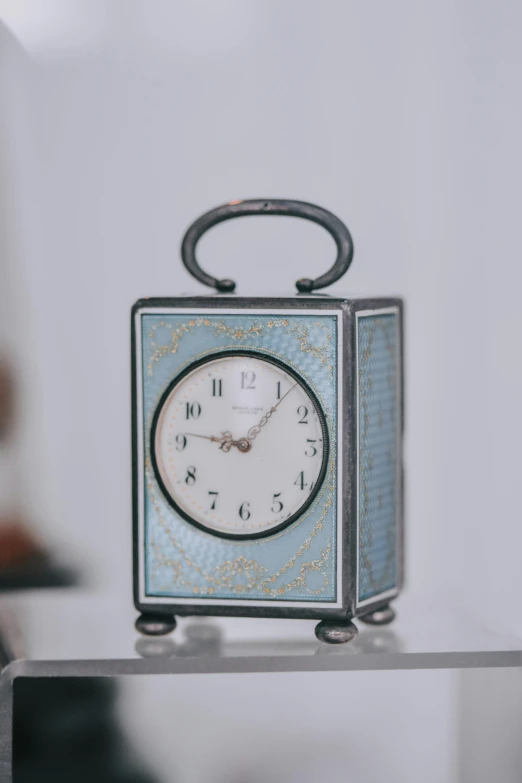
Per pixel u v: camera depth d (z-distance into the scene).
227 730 0.41
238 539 0.35
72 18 0.42
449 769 0.41
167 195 0.42
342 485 0.34
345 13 0.41
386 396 0.36
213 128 0.42
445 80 0.41
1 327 0.42
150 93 0.42
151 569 0.35
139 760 0.41
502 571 0.42
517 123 0.41
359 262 0.42
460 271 0.42
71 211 0.42
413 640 0.36
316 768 0.41
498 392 0.42
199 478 0.35
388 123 0.42
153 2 0.42
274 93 0.42
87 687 0.40
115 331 0.42
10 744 0.35
